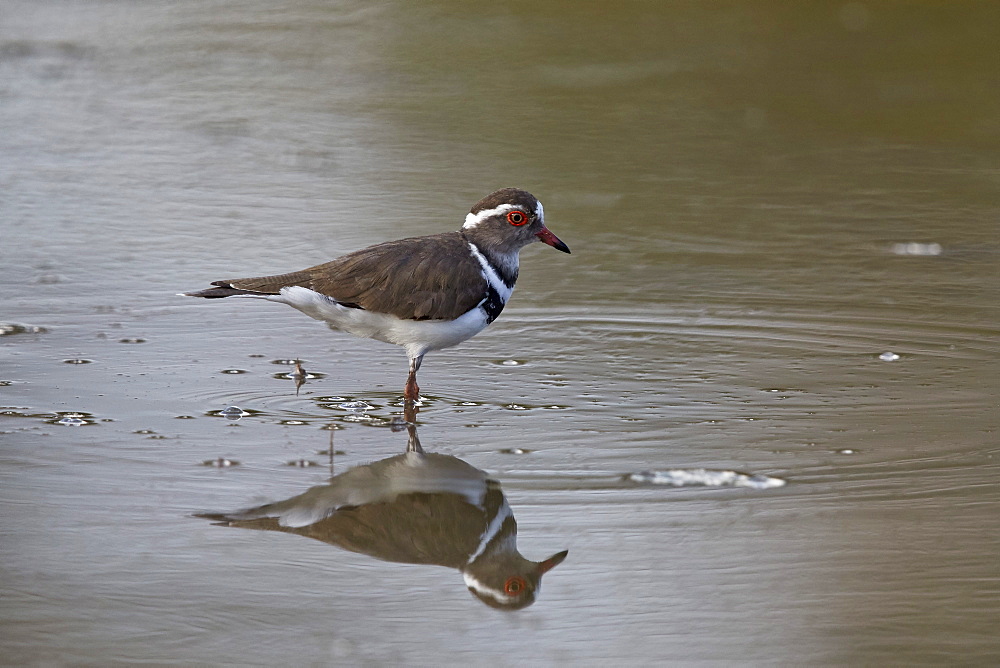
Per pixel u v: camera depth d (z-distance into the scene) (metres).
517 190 15.26
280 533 11.29
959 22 36.12
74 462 12.59
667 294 18.84
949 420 13.88
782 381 15.26
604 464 12.77
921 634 9.66
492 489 12.20
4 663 9.15
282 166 25.38
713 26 36.31
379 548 11.10
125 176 24.59
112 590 10.22
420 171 25.03
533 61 33.09
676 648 9.52
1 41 34.34
